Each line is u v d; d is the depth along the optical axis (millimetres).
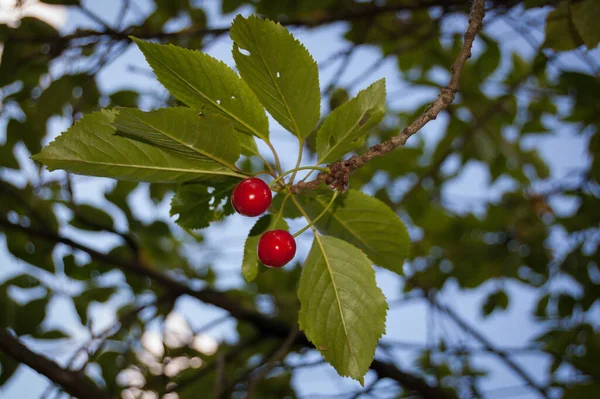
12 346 772
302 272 605
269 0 935
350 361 593
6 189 892
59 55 803
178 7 934
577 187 1106
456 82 576
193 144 578
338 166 586
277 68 574
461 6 855
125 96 822
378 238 646
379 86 605
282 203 605
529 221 1188
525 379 943
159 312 960
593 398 851
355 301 600
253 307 1188
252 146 603
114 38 798
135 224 959
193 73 574
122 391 938
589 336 1061
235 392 1038
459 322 1028
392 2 995
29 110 820
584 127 1021
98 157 580
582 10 695
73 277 893
